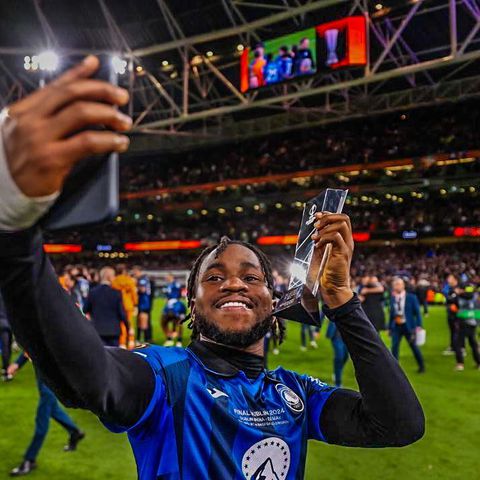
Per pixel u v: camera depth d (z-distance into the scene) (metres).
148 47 21.91
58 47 21.83
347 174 37.62
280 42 18.14
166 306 11.30
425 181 33.59
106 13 20.42
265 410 1.30
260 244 40.59
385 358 1.27
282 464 1.26
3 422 6.07
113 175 0.58
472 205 36.41
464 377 8.68
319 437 1.45
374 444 1.33
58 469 4.59
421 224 36.53
